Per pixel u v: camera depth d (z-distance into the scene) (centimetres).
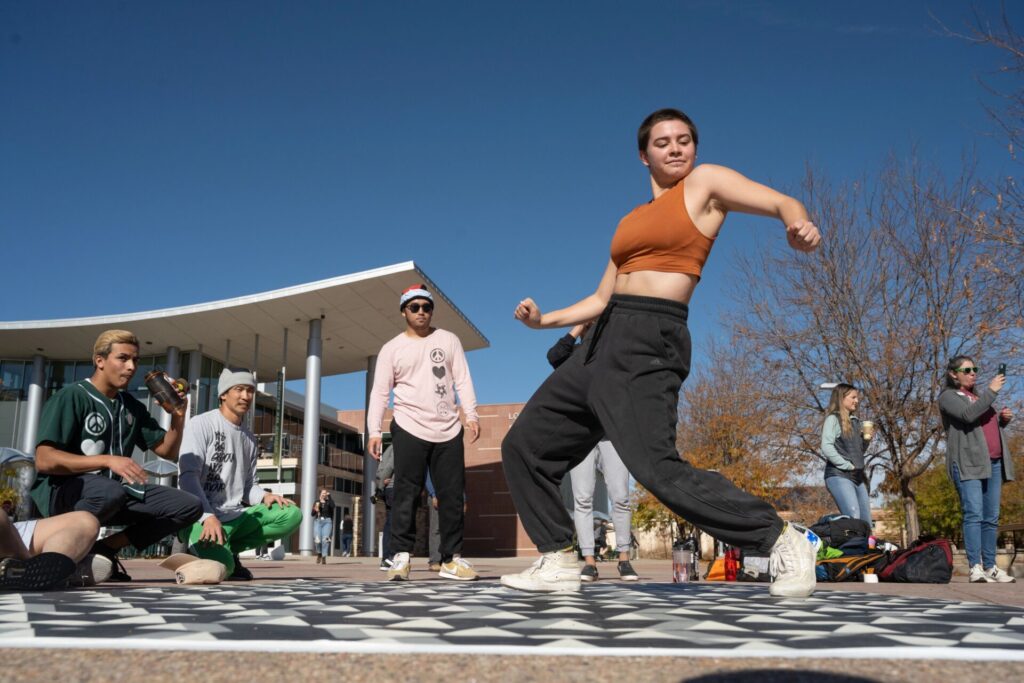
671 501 273
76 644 153
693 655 147
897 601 279
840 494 662
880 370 1385
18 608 227
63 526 346
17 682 121
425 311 530
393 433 522
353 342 3098
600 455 613
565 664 138
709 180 285
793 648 154
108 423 439
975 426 603
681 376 285
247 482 580
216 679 125
